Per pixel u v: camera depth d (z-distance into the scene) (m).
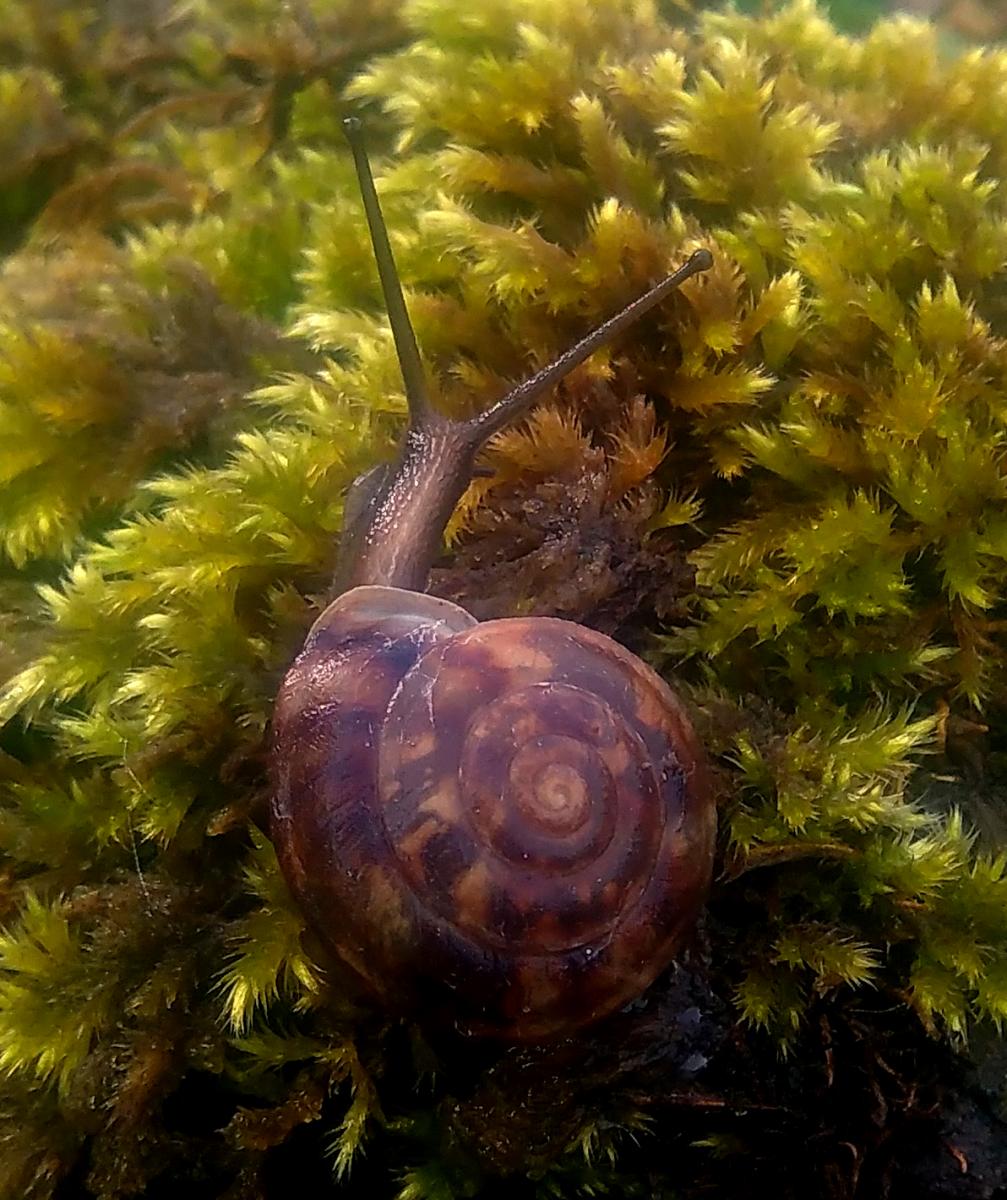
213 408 0.09
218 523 0.09
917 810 0.09
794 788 0.08
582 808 0.08
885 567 0.09
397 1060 0.08
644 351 0.09
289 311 0.10
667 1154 0.08
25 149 0.11
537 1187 0.08
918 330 0.09
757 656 0.09
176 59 0.12
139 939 0.08
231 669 0.09
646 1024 0.08
